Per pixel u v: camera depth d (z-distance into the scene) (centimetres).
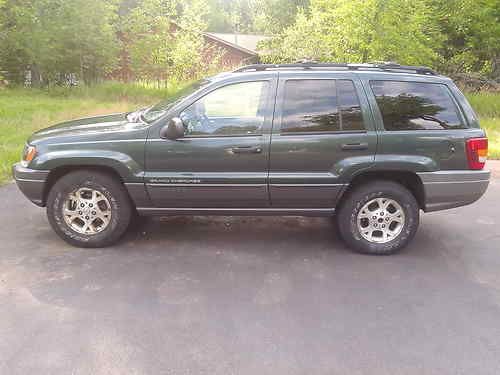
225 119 463
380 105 467
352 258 475
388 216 482
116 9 2028
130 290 396
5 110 1323
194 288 403
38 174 467
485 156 480
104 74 2088
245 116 463
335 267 453
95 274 425
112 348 317
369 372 297
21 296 382
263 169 462
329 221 585
